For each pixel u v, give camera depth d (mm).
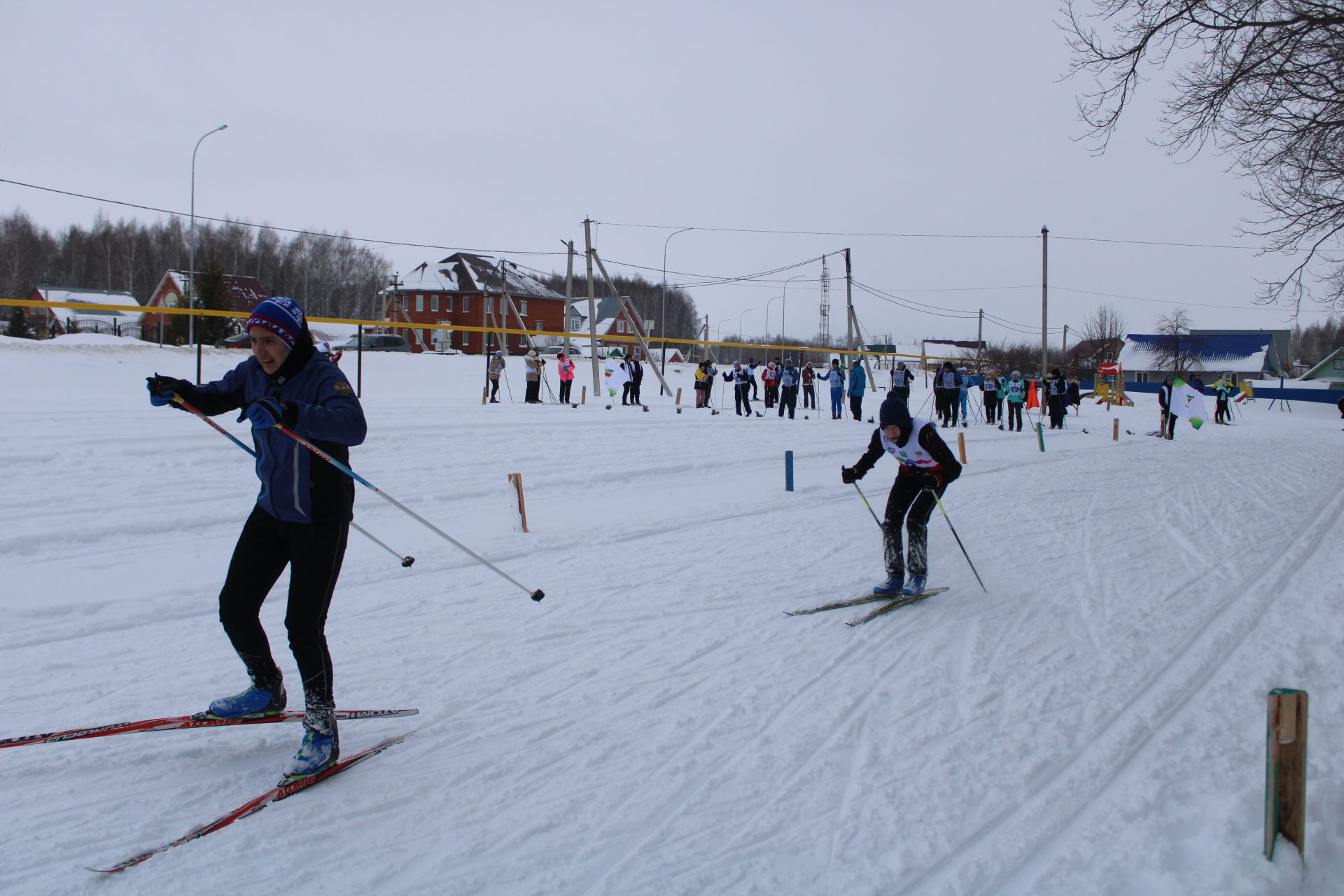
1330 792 3240
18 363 19406
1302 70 7785
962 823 3021
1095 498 10375
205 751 3426
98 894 2455
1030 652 4816
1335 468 14820
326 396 3068
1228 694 4250
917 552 5754
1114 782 3352
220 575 6113
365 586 5871
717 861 2756
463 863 2699
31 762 3262
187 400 3131
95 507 7602
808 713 3939
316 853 2713
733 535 7871
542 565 6590
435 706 3906
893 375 20688
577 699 4047
